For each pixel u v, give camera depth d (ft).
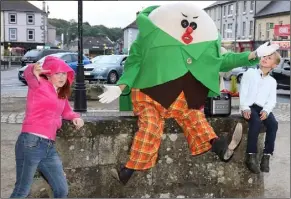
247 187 15.48
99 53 278.05
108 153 14.74
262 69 14.99
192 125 14.02
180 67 13.65
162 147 14.92
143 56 14.05
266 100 14.90
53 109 11.89
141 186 14.99
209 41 14.07
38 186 14.38
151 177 15.02
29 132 11.65
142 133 13.55
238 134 13.32
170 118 14.70
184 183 15.16
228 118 15.06
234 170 15.37
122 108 15.31
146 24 14.05
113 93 13.78
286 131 29.96
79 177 14.58
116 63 69.67
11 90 61.16
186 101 13.97
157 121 13.84
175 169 15.10
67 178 14.48
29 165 11.64
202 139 13.87
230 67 14.60
